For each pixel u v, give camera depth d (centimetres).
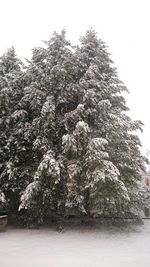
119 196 1224
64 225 1417
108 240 1125
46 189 1266
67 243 1071
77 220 1523
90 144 1232
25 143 1407
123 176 1382
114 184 1204
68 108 1504
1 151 1381
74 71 1435
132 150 1441
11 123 1450
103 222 1475
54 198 1282
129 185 1396
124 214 1385
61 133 1391
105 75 1505
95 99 1368
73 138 1245
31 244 1049
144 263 794
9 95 1520
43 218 1491
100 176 1164
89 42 1555
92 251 946
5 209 1472
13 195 1423
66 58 1396
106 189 1220
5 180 1375
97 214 1369
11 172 1310
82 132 1254
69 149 1265
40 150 1316
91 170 1235
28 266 770
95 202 1273
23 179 1358
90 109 1345
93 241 1107
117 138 1362
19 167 1366
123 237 1181
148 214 1828
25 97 1428
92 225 1417
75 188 1259
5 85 1466
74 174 1227
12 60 1669
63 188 1314
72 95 1403
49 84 1436
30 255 892
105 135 1363
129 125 1443
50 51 1506
